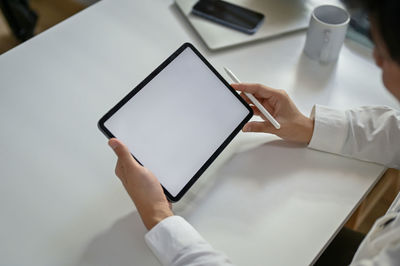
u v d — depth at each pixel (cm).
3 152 69
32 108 75
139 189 59
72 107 76
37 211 63
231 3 93
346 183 68
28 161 69
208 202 65
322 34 80
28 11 157
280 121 71
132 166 59
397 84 46
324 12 83
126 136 62
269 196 66
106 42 87
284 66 85
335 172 69
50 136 72
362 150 70
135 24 91
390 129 69
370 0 39
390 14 37
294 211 64
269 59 86
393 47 40
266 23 91
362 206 121
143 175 60
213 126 66
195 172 64
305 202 65
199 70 68
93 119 74
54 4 183
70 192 66
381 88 82
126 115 63
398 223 51
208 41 87
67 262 59
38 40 86
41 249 60
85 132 73
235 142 73
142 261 59
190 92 67
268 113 70
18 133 72
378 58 46
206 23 90
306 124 71
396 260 46
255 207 65
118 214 64
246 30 88
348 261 73
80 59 83
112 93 78
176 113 65
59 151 70
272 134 74
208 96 67
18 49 84
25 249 60
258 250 60
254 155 71
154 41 88
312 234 62
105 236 61
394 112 71
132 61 84
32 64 82
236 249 60
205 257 54
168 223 57
